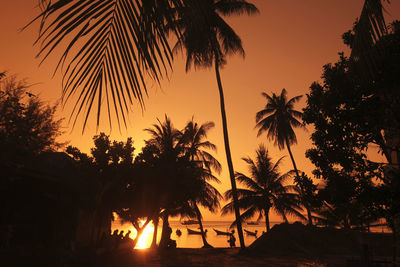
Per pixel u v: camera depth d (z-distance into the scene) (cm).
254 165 3434
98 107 180
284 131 4097
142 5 182
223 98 2523
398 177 772
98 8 175
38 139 891
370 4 429
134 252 2052
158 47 179
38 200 1280
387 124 801
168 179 2127
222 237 7975
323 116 926
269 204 3250
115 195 1998
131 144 2209
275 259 1831
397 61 700
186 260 1752
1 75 877
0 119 842
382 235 1897
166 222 2694
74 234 1516
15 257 877
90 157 2088
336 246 2055
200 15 188
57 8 158
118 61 183
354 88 843
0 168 909
